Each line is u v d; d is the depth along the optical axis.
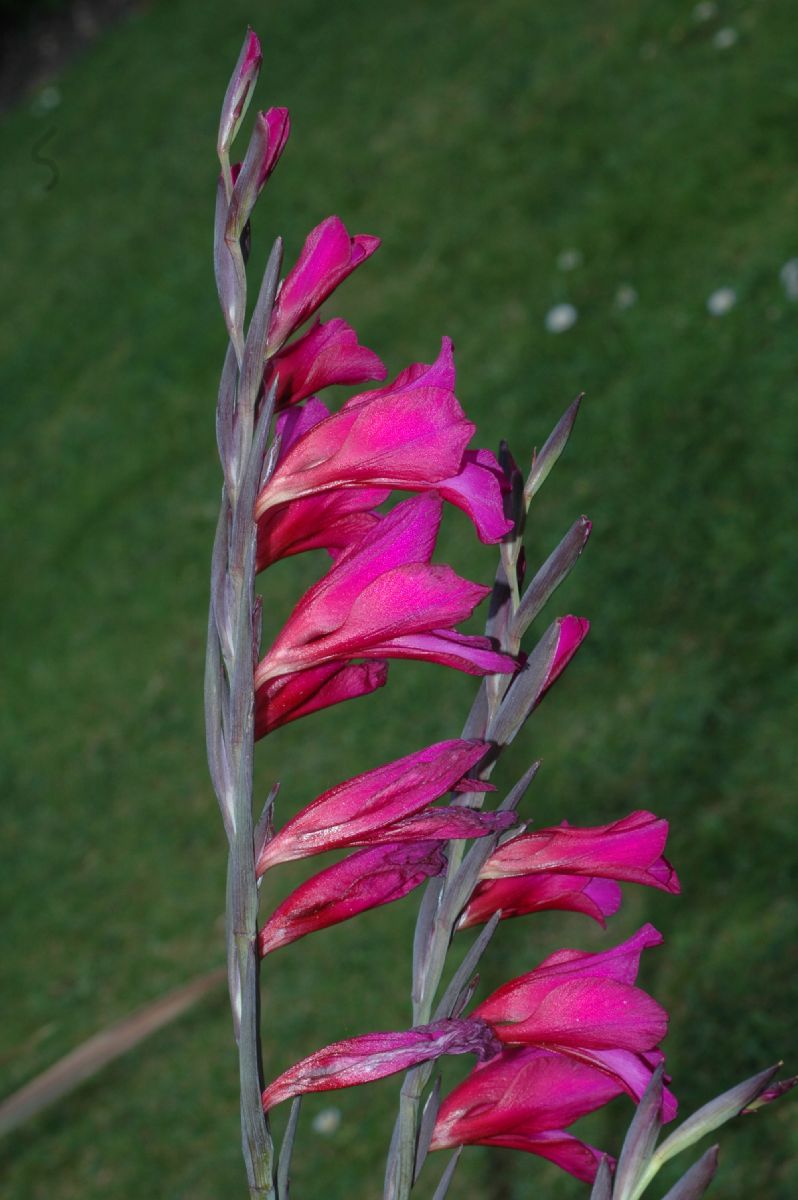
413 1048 0.88
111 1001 3.64
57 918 4.00
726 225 4.72
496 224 5.59
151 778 4.33
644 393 4.24
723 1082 2.73
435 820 0.89
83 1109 3.44
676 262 4.69
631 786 3.34
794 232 4.41
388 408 0.88
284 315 0.91
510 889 1.02
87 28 10.52
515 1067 1.00
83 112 9.23
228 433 0.90
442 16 7.66
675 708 3.42
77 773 4.47
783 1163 2.57
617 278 4.81
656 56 5.94
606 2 6.72
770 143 4.95
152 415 6.00
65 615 5.15
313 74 7.84
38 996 3.78
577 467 4.16
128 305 6.90
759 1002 2.82
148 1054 3.49
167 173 7.94
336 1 8.58
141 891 3.97
